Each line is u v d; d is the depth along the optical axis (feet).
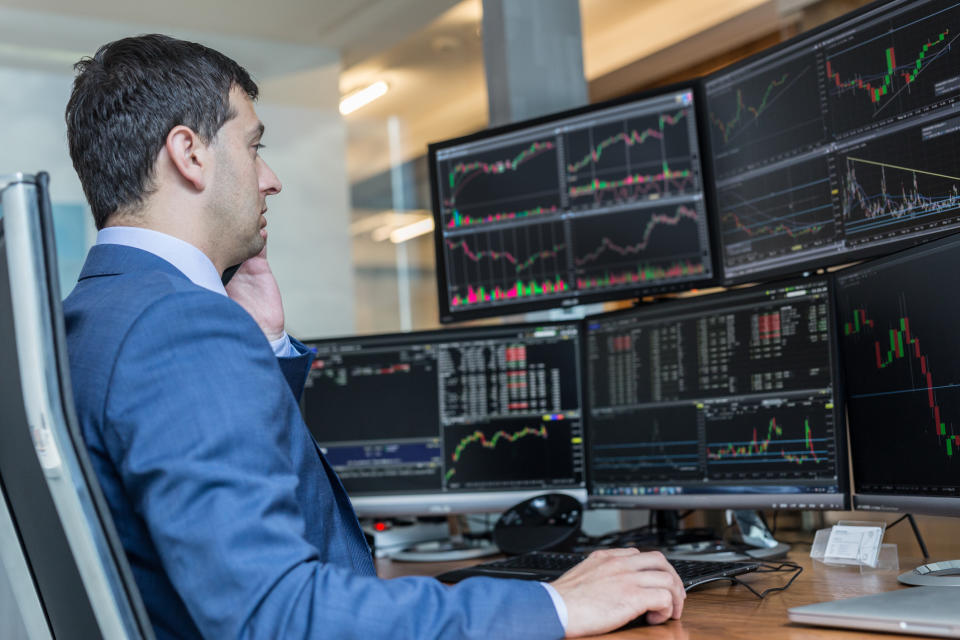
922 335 4.07
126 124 3.26
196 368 2.70
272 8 15.47
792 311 5.00
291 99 17.25
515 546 5.66
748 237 5.42
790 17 15.64
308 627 2.53
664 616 3.23
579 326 6.14
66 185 14.66
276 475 2.69
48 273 2.50
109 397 2.69
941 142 4.33
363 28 16.62
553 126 6.25
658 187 5.88
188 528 2.52
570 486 6.06
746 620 3.27
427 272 19.44
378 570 5.72
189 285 3.02
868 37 4.67
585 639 3.05
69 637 2.95
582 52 10.27
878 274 4.40
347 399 6.57
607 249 6.06
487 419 6.28
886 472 4.34
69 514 2.47
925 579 3.66
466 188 6.53
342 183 17.62
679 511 6.25
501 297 6.41
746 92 5.41
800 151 5.07
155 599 2.81
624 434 5.80
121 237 3.27
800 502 4.89
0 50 14.46
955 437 3.86
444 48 17.44
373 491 6.45
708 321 5.41
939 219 4.35
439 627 2.66
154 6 15.08
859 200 4.75
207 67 3.39
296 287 17.15
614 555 3.36
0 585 7.30
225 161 3.40
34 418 2.46
